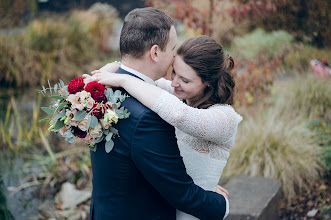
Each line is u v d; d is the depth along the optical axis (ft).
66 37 23.49
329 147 12.69
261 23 21.44
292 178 11.35
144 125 4.22
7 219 10.30
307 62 19.02
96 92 4.27
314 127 14.19
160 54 4.53
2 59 20.72
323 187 11.46
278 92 16.53
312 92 15.85
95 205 4.91
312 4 21.12
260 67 15.47
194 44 4.92
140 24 4.44
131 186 4.46
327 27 20.94
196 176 5.17
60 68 21.77
